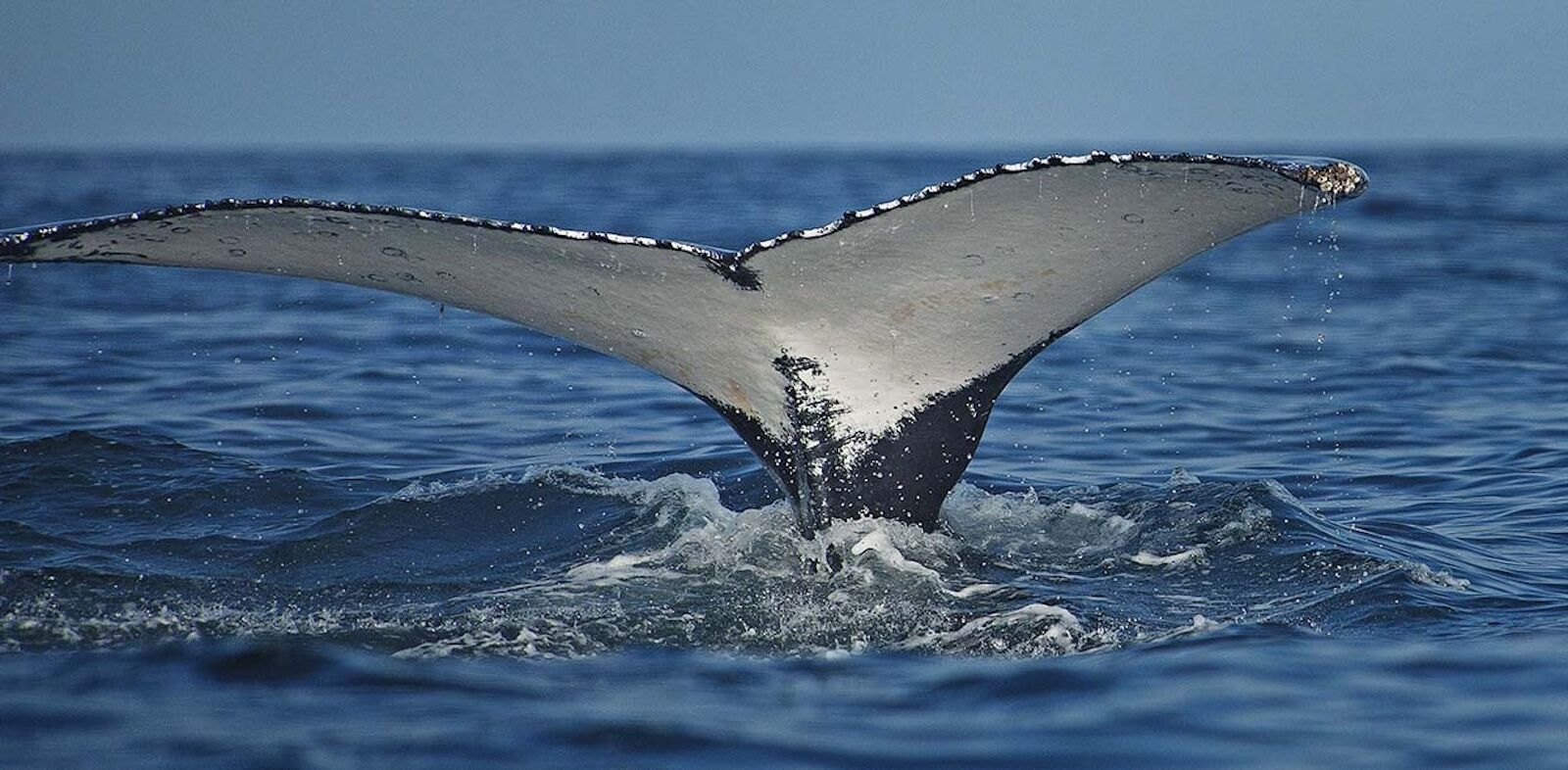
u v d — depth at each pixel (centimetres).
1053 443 4928
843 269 2753
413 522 3488
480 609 2830
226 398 5466
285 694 2275
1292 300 8794
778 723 2175
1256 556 3225
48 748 2027
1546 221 14062
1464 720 2197
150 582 3017
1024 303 2800
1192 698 2284
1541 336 7225
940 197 2639
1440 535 3675
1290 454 4819
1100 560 3206
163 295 8144
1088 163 2583
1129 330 7550
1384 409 5547
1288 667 2459
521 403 5438
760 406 2964
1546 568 3341
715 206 17312
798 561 3012
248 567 3192
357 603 2916
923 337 2845
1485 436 5050
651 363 2970
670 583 2961
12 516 3531
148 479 3866
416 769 1973
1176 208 2653
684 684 2381
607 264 2730
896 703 2277
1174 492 3744
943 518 3406
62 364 6025
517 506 3591
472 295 2855
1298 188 2580
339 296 8181
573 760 2019
